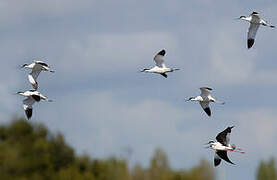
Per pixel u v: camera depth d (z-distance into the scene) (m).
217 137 43.12
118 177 56.88
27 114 48.44
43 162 58.06
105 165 58.12
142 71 46.47
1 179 56.53
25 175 57.47
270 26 46.25
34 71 48.38
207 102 46.72
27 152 58.44
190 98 46.50
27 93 48.38
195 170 54.53
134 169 57.12
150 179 56.06
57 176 57.94
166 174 55.94
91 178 57.47
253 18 46.03
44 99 48.31
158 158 56.47
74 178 57.44
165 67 46.38
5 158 57.16
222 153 43.03
